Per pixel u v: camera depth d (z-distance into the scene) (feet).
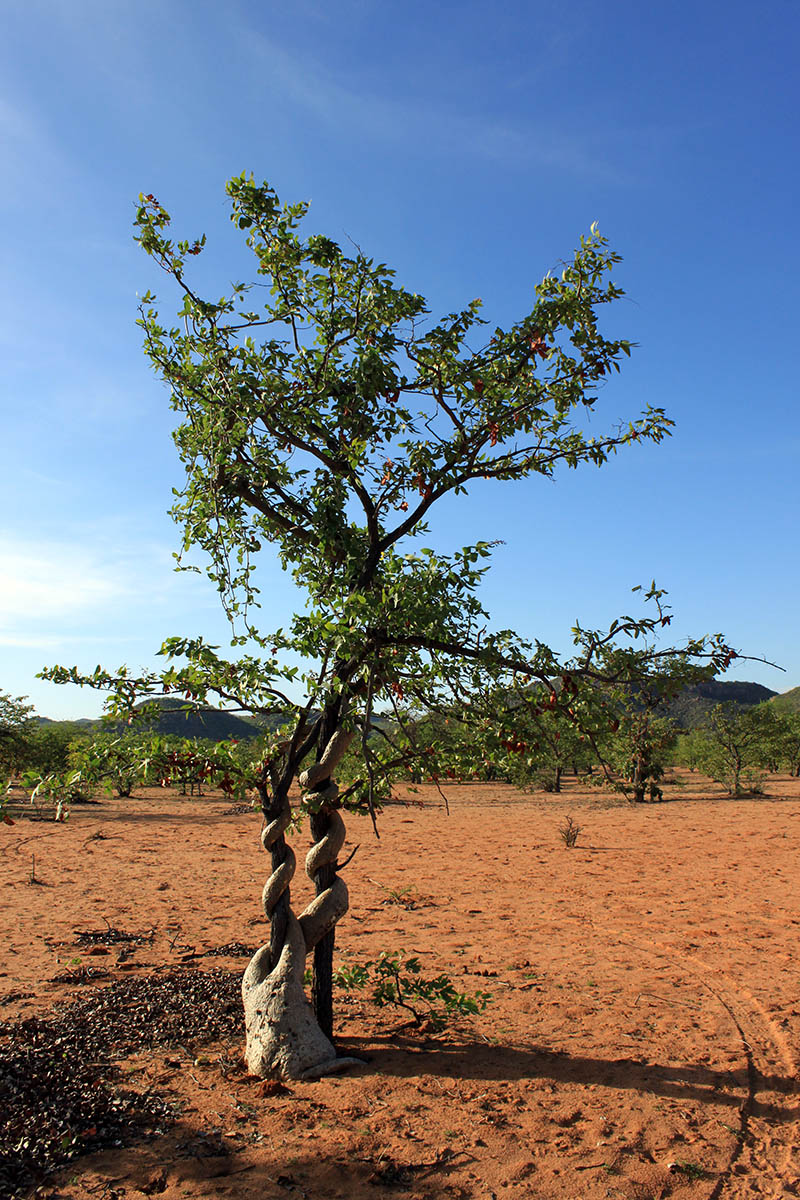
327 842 21.38
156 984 28.55
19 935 38.32
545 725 21.65
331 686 19.29
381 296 22.07
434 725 23.26
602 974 32.07
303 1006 20.65
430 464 23.90
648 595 18.52
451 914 45.01
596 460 23.27
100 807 119.34
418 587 19.69
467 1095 19.29
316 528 22.31
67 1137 16.56
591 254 22.57
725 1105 19.21
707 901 48.62
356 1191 14.70
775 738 146.00
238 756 22.38
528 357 23.04
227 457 20.99
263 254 22.35
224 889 53.42
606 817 106.93
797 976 31.65
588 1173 15.58
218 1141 16.57
